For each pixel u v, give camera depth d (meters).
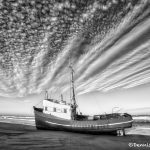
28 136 21.62
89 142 18.34
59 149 14.04
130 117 25.69
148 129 35.25
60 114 28.84
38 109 31.73
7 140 18.20
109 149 15.44
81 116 30.25
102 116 28.03
